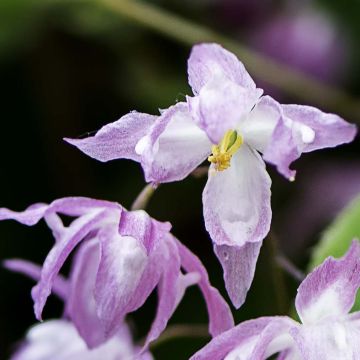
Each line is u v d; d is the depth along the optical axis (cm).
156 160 22
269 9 36
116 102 35
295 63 35
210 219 23
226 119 22
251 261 22
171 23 32
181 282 23
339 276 23
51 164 34
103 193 33
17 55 34
